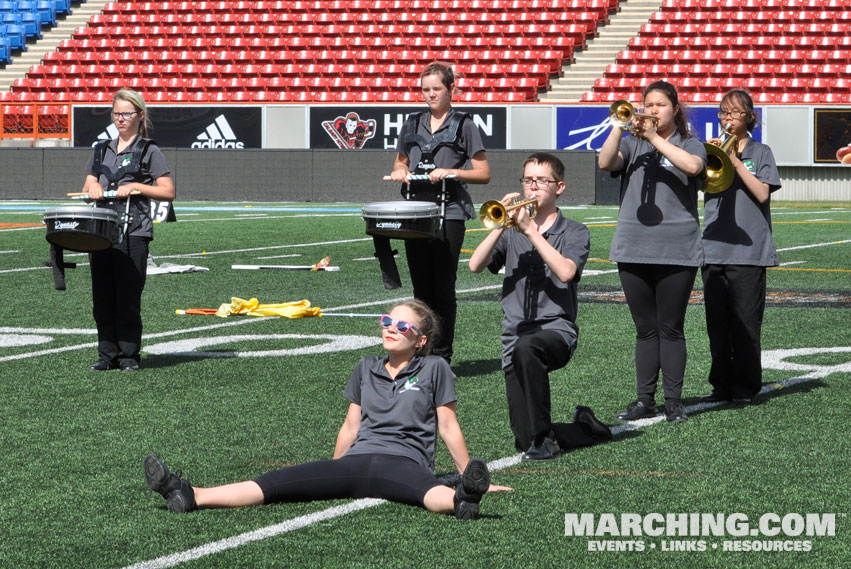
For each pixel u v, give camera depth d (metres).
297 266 14.62
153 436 6.19
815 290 12.67
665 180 6.52
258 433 6.27
